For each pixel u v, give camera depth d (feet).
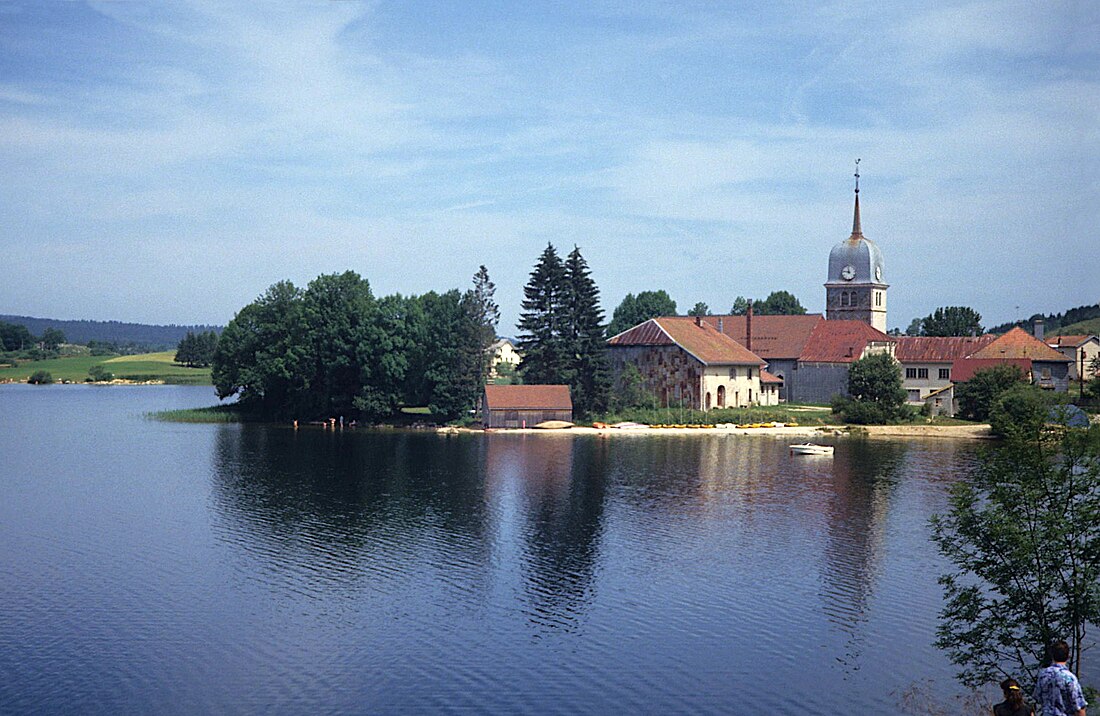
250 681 139.33
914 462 345.10
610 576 190.80
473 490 284.41
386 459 353.72
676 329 502.79
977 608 119.34
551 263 487.61
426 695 134.72
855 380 466.70
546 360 484.74
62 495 274.98
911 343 557.74
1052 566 113.29
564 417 463.83
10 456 362.94
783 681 138.72
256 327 556.10
